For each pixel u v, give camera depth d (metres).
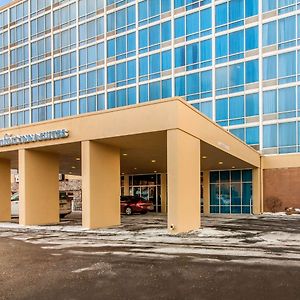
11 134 20.11
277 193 29.05
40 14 45.75
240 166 28.58
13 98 47.97
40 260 9.47
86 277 7.50
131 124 15.88
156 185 35.09
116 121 16.33
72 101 41.62
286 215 26.97
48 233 16.19
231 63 31.64
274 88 29.75
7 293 6.45
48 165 20.77
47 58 44.50
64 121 18.12
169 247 11.46
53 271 8.11
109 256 9.90
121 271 8.00
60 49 43.34
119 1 38.59
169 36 34.91
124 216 26.86
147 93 35.72
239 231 15.71
